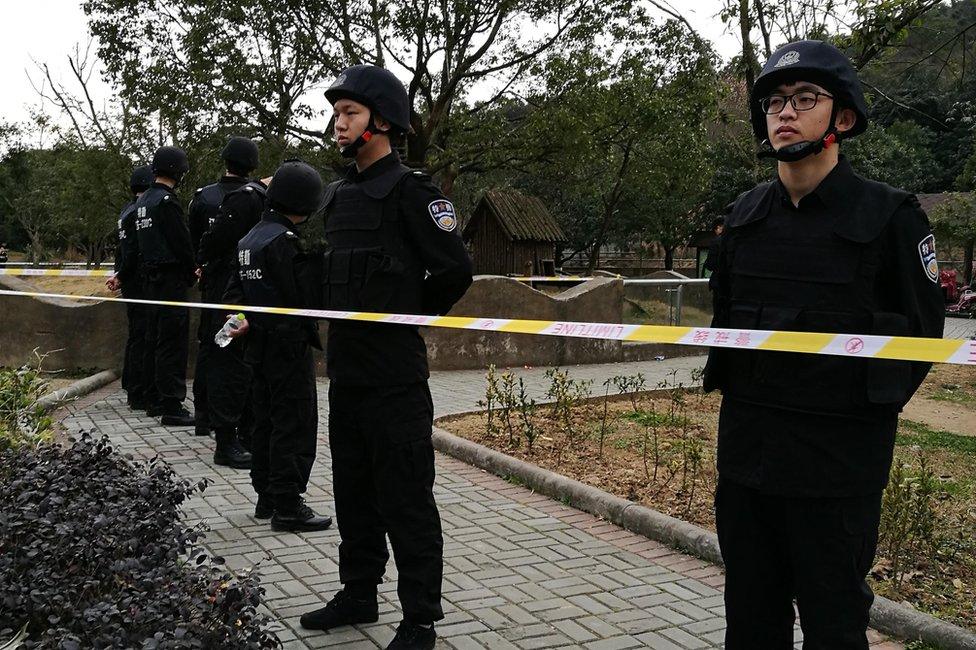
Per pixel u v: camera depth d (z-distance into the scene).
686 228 38.91
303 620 3.87
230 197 6.63
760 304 2.52
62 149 31.31
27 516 3.12
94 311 10.64
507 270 32.84
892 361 2.34
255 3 22.31
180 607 2.65
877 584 4.42
